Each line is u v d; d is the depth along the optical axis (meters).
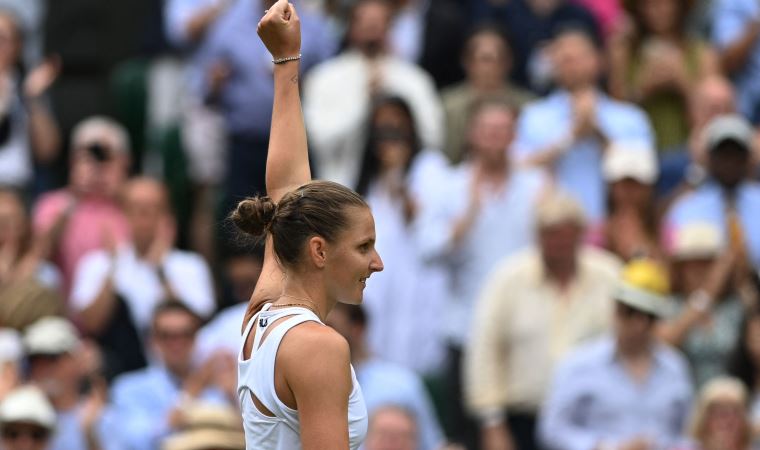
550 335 36.56
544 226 36.62
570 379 34.88
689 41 45.94
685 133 44.88
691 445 33.97
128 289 39.19
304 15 46.22
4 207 39.88
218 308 41.50
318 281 17.23
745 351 35.62
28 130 45.72
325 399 16.50
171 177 46.66
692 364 36.28
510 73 46.47
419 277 39.91
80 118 49.50
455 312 39.50
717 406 33.66
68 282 41.00
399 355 39.56
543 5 47.28
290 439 16.83
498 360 36.97
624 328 34.62
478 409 36.84
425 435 34.16
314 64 46.16
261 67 44.88
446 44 47.22
